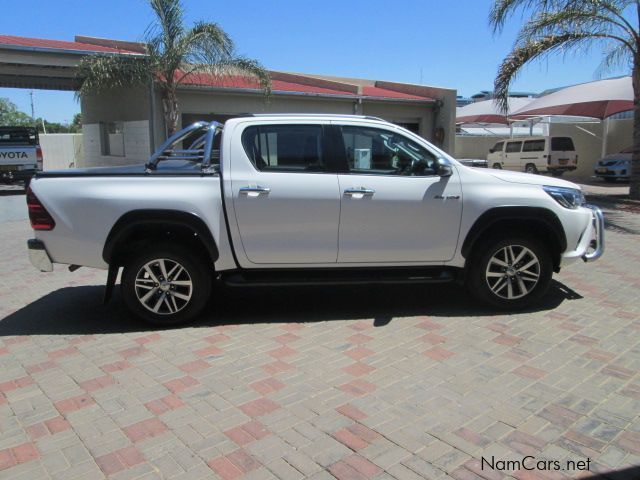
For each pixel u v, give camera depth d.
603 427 3.37
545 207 5.32
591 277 6.86
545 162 25.38
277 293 6.36
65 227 5.00
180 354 4.60
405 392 3.86
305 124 5.20
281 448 3.20
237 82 17.48
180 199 4.99
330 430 3.38
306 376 4.14
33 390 3.98
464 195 5.28
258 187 5.04
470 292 6.03
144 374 4.22
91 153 19.97
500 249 5.43
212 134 5.52
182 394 3.88
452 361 4.36
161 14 14.58
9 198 16.08
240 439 3.30
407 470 2.98
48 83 19.19
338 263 5.30
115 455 3.16
